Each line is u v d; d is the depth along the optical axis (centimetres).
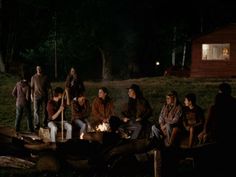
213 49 3388
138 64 4447
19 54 4541
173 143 1063
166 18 4234
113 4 3978
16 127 1405
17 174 838
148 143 848
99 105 1201
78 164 859
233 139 837
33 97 1455
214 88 2477
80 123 1184
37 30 4331
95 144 905
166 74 3588
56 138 1156
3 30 4044
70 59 4597
